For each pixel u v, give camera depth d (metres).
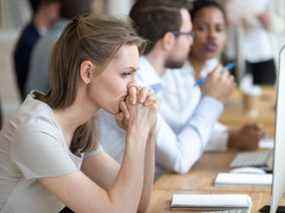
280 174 1.85
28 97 1.96
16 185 1.89
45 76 4.26
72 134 1.97
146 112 1.97
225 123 3.94
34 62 4.30
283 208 2.04
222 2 5.17
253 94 4.27
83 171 2.21
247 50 5.36
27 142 1.82
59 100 1.91
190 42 2.87
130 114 1.95
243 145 3.17
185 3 2.86
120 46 1.88
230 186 2.39
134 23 2.81
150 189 2.16
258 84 5.45
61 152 1.84
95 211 1.84
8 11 7.23
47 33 4.29
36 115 1.86
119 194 1.87
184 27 2.82
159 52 2.81
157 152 2.57
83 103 1.92
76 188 1.83
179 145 2.63
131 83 1.93
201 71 3.46
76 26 1.90
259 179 2.42
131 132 1.95
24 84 5.06
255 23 5.32
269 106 4.36
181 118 3.10
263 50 5.37
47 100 1.94
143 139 1.95
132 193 1.89
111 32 1.88
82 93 1.90
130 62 1.90
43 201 1.93
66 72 1.89
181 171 2.60
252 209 2.08
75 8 4.41
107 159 2.22
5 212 1.90
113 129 2.54
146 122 1.97
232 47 4.64
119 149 2.55
